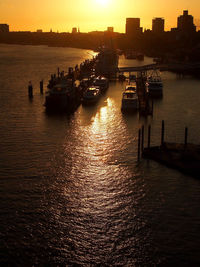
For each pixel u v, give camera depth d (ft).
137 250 108.58
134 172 159.22
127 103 287.89
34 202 133.69
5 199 134.82
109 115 275.80
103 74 513.04
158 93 356.79
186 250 107.96
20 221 121.39
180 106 309.63
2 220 121.49
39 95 358.43
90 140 207.82
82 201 135.33
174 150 176.96
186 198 137.08
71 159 176.04
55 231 117.08
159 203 133.80
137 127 237.86
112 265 102.99
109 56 524.93
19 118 261.24
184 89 420.36
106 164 169.37
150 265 102.58
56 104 294.66
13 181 149.89
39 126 239.09
